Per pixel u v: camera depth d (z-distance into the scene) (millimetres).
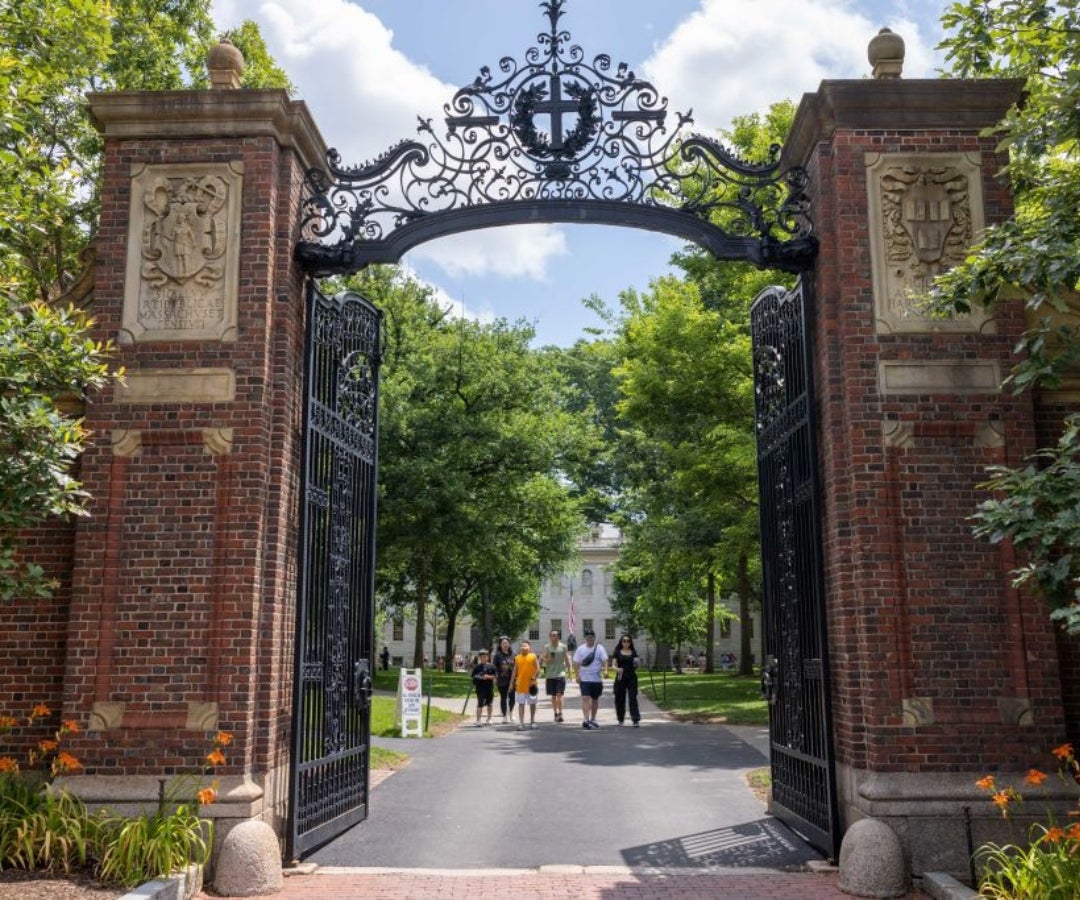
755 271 19875
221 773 7977
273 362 8805
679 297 23000
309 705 8914
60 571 8961
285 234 9008
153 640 8234
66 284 13750
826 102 8992
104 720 8094
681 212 9500
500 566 34000
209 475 8484
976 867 7730
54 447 7527
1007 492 8305
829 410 8789
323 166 9734
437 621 75938
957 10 8328
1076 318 8859
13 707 8734
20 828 7250
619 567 48156
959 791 7875
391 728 18547
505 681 20969
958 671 8195
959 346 8711
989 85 8938
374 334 10836
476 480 33375
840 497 8617
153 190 8938
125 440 8531
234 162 8922
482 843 9133
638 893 7441
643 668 60219
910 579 8336
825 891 7527
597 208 9469
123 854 7051
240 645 8180
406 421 31984
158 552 8367
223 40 10008
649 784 12188
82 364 7707
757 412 11172
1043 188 7777
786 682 9930
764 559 10797
